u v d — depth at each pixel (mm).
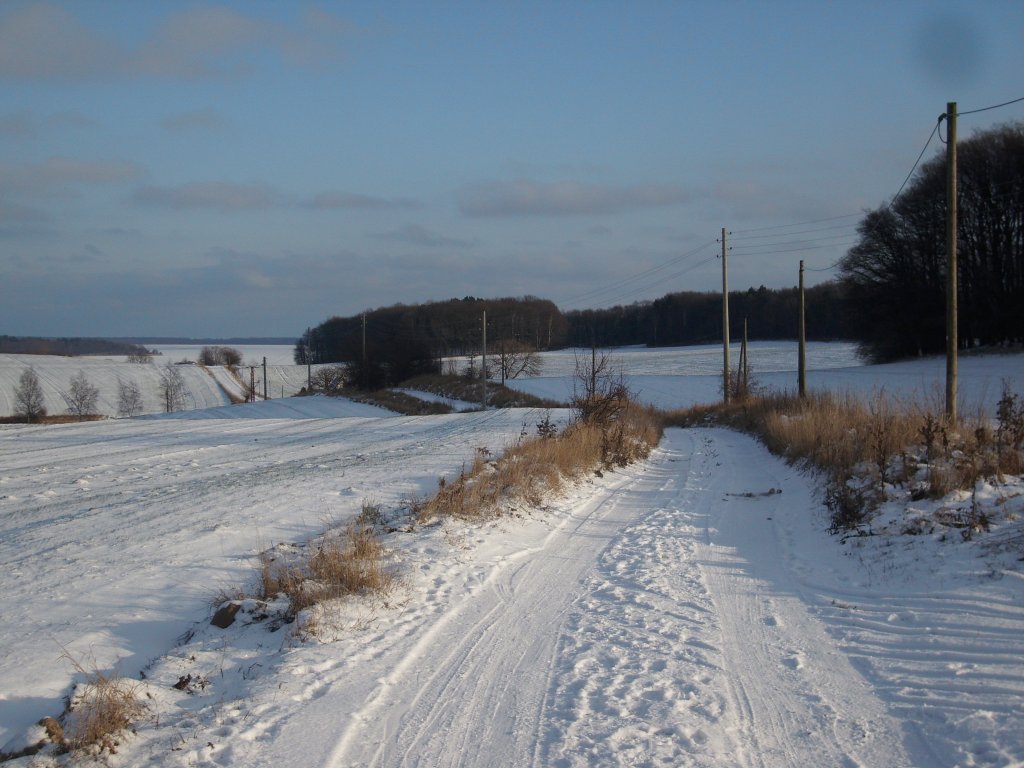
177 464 18766
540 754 4555
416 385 74750
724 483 17109
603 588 8406
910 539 9055
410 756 4543
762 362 81062
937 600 7184
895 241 64500
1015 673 5445
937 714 4977
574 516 13055
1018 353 54531
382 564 8523
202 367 103750
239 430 30531
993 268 59375
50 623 7023
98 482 15695
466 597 7918
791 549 10258
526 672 5875
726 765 4418
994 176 57469
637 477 18609
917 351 65750
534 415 38219
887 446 12820
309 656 6012
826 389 31859
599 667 5977
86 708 4797
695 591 8258
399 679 5723
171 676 5699
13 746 4453
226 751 4555
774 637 6715
